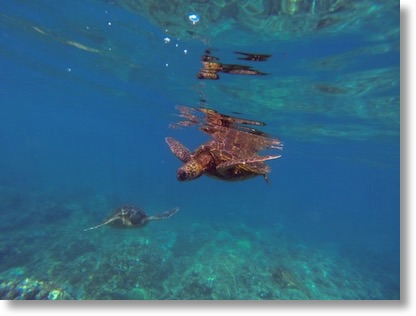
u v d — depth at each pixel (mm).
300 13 8039
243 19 8711
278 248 26359
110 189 43469
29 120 143875
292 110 18125
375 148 29797
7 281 13133
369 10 7652
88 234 20438
